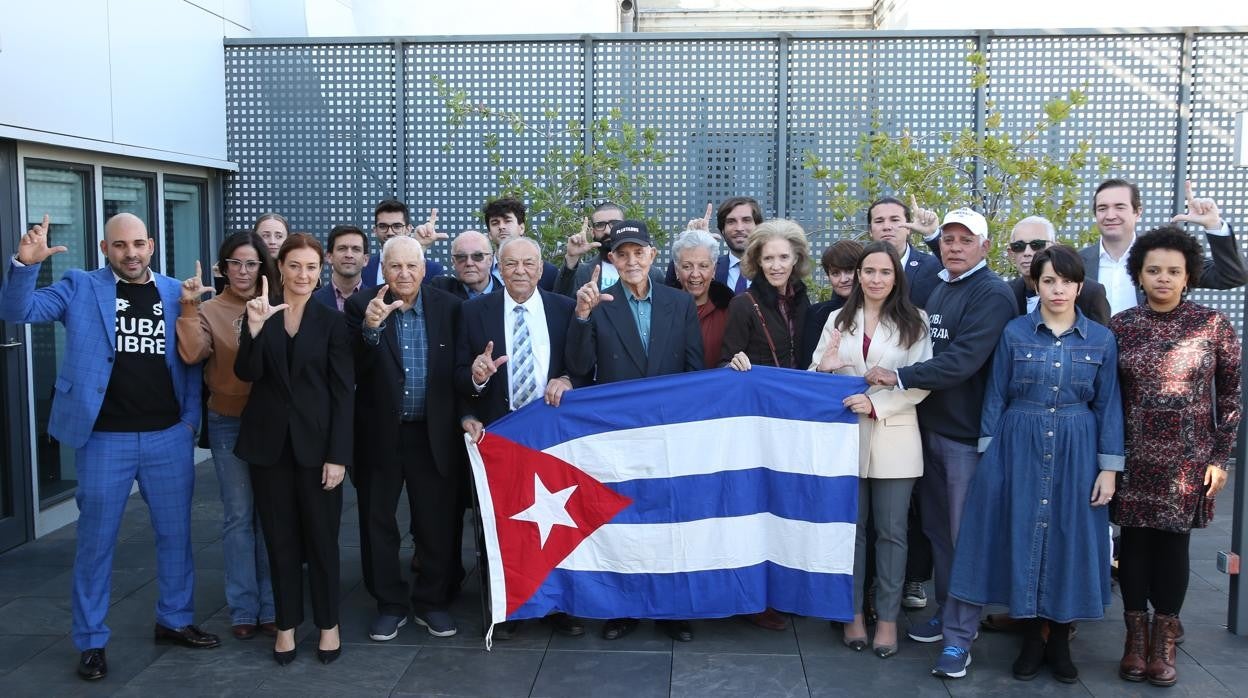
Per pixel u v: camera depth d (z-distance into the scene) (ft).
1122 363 12.72
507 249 14.21
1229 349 12.56
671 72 24.81
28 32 18.47
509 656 13.83
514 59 24.99
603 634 14.46
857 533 14.10
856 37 24.36
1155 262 12.54
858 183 24.75
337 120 25.31
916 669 13.34
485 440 14.15
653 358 14.37
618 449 14.15
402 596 14.69
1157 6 25.63
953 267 13.76
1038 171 20.79
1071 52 23.97
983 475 12.94
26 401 19.07
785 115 24.62
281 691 12.75
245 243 14.19
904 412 13.55
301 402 13.16
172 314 13.78
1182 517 12.39
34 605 15.80
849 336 14.03
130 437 13.41
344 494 23.57
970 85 23.90
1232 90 23.73
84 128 20.07
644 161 24.81
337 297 17.72
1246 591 14.37
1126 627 13.29
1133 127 23.99
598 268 13.98
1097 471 12.55
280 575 13.43
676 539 14.16
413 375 14.19
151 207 23.00
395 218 19.56
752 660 13.65
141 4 21.89
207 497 22.56
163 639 14.33
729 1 38.96
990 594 12.93
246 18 26.53
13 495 18.72
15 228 18.56
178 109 23.32
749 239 15.06
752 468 14.20
